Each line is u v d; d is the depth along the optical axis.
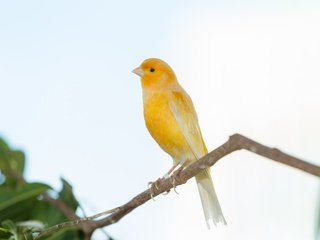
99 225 11.34
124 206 10.55
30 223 10.42
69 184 12.34
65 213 12.12
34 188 12.10
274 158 7.60
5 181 13.84
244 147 8.21
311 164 7.21
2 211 12.03
